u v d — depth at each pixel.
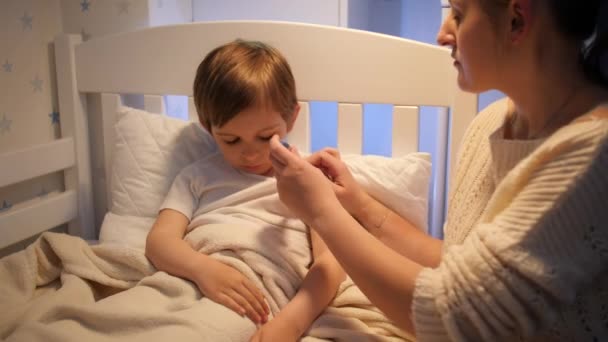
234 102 1.00
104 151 1.48
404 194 1.15
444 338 0.66
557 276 0.57
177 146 1.30
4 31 1.32
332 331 0.90
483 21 0.66
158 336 0.81
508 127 0.82
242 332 0.87
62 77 1.43
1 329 0.89
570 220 0.57
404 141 1.27
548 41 0.65
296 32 1.27
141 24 1.46
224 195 1.15
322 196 0.81
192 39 1.34
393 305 0.71
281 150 0.84
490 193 0.81
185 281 0.97
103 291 1.08
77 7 1.50
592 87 0.67
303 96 1.30
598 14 0.63
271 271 0.97
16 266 1.04
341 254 0.76
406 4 1.99
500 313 0.60
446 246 0.87
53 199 1.39
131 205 1.27
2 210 1.33
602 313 0.61
